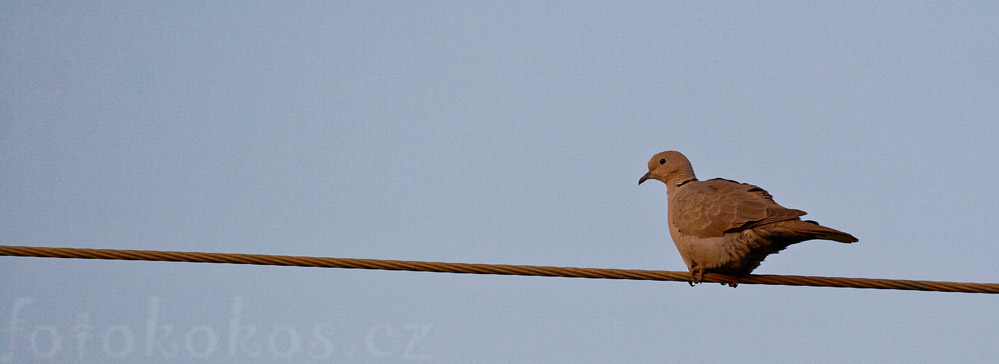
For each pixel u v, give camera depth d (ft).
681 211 44.96
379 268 36.52
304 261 36.19
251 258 36.01
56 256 35.06
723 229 42.91
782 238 41.83
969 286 38.01
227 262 35.91
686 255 45.03
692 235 44.27
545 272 37.68
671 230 45.83
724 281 44.52
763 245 42.34
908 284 38.40
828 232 40.01
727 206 43.27
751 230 42.24
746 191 44.45
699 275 44.60
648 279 38.60
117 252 35.32
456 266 36.99
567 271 37.88
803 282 40.50
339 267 36.37
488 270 37.24
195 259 35.73
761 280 42.32
